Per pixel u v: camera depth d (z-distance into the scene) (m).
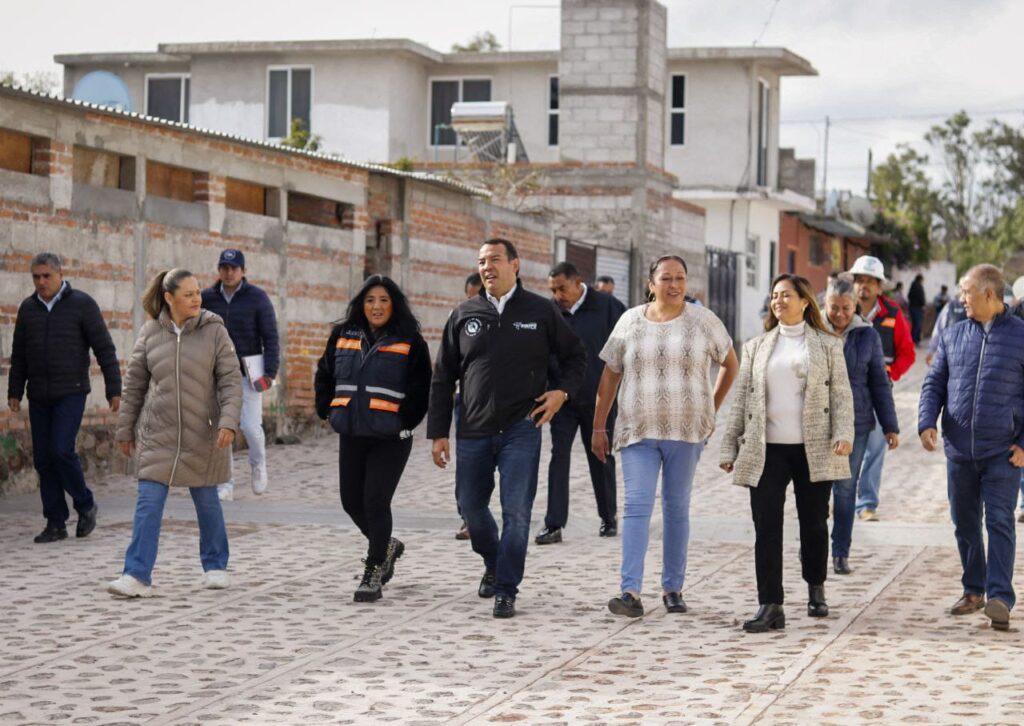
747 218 41.06
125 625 8.79
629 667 7.82
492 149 33.78
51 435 11.70
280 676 7.59
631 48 29.34
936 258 65.19
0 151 13.79
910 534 12.33
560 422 11.97
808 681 7.47
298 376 18.64
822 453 8.86
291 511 13.44
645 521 9.21
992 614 8.67
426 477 15.94
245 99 37.62
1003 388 8.84
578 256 27.11
